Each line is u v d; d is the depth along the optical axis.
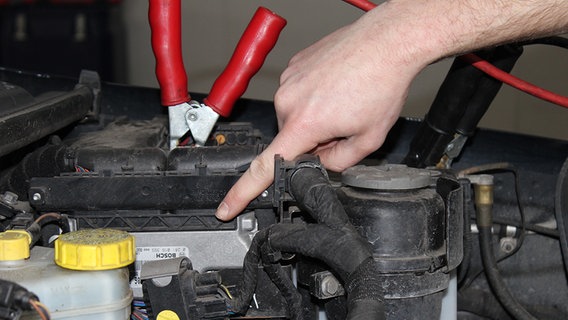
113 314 0.75
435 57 0.87
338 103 0.88
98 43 3.16
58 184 0.89
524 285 1.17
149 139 1.04
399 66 0.86
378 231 0.79
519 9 0.84
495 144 1.24
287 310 0.91
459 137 1.12
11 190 0.98
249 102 1.28
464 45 0.86
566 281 1.15
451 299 0.96
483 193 1.08
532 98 2.50
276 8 2.76
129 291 0.77
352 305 0.71
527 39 0.90
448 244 0.81
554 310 1.16
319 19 2.71
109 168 0.91
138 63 3.20
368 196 0.81
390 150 1.25
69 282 0.73
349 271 0.73
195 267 0.91
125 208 0.90
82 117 1.17
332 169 0.96
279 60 2.70
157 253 0.91
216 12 3.03
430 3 0.86
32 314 0.71
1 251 0.75
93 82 1.22
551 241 1.16
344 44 0.89
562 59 2.39
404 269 0.78
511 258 1.18
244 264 0.84
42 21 3.13
